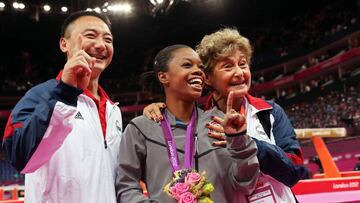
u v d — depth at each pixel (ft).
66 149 6.32
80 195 6.23
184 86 6.86
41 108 5.43
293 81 66.23
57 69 83.41
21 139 5.42
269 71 74.64
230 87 7.14
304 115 59.88
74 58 5.51
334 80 59.16
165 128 6.82
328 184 9.48
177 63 6.91
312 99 60.29
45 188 6.23
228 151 6.23
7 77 79.36
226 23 71.72
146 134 6.78
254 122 7.18
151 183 6.55
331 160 10.96
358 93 51.29
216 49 7.14
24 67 81.41
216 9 65.26
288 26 75.92
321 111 56.18
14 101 77.97
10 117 5.89
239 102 7.43
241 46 7.23
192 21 68.39
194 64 6.94
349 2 65.98
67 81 5.51
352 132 40.19
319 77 65.26
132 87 81.05
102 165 6.57
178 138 6.80
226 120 6.05
